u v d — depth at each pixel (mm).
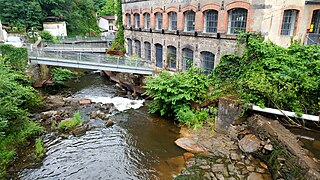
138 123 13766
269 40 12258
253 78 11039
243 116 10820
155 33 20750
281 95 10078
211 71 15625
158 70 18703
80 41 35781
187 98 12852
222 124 11438
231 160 9312
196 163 9352
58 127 13070
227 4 13586
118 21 28656
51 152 10758
